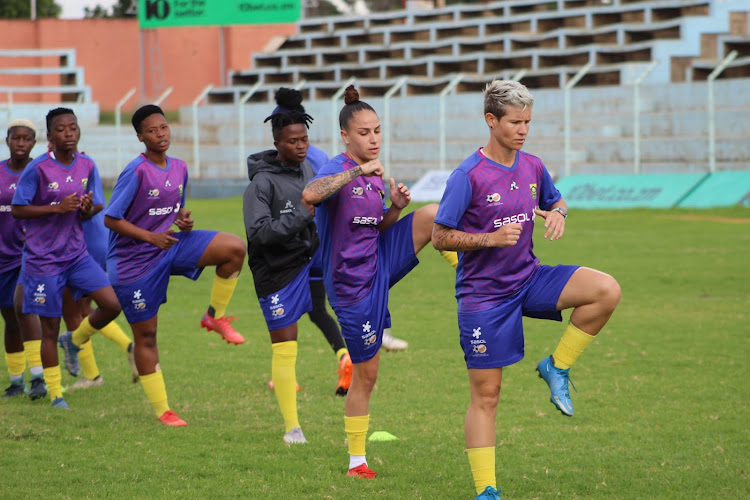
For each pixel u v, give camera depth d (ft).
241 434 45.47
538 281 35.60
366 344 39.04
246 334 75.72
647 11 249.96
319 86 264.72
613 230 152.97
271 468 39.65
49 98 308.40
